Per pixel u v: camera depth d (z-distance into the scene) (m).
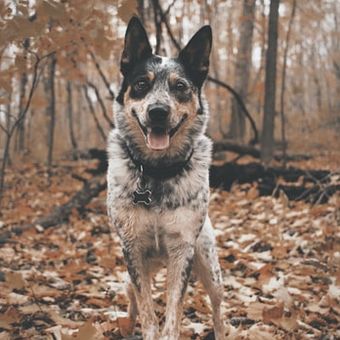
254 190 2.77
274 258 1.84
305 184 2.85
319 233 2.01
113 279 1.63
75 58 1.94
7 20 1.23
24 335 1.15
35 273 1.60
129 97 1.20
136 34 1.24
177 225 1.13
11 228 2.30
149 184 1.13
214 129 8.41
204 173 1.18
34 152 5.91
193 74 1.25
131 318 1.26
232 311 1.38
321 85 11.28
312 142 6.29
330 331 1.24
